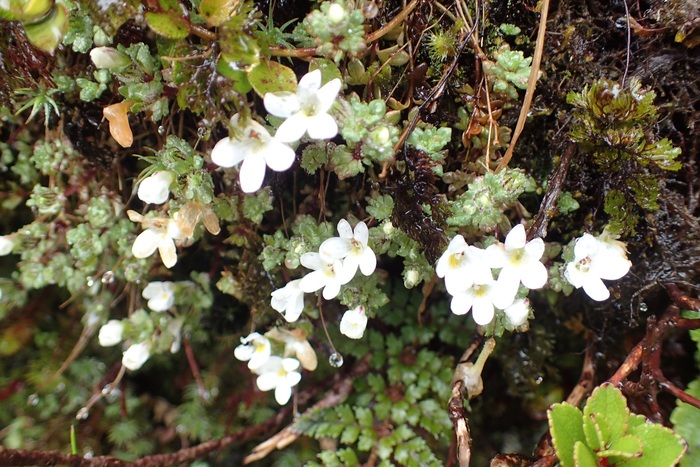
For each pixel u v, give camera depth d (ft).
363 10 0.35
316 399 0.54
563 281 0.39
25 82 0.40
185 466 0.51
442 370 0.50
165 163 0.38
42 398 0.54
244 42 0.33
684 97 0.39
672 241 0.40
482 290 0.36
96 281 0.51
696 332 0.40
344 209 0.46
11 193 0.52
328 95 0.33
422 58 0.40
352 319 0.40
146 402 0.56
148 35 0.39
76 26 0.37
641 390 0.39
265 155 0.34
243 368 0.56
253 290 0.47
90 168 0.47
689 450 0.38
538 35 0.37
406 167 0.37
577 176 0.40
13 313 0.55
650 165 0.38
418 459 0.47
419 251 0.39
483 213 0.37
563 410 0.34
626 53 0.39
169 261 0.39
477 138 0.41
